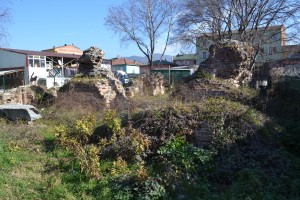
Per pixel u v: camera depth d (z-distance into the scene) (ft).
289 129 31.83
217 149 26.03
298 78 41.57
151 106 32.48
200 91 41.16
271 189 21.74
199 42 123.54
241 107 29.96
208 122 27.55
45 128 37.60
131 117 31.22
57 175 24.67
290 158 26.05
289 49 132.36
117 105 48.67
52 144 32.01
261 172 23.17
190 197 21.08
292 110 38.65
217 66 46.44
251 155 25.49
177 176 22.71
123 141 27.30
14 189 22.45
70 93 52.42
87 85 53.83
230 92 40.19
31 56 141.90
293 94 41.27
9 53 143.74
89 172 23.94
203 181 23.17
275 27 119.85
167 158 25.55
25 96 57.11
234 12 106.63
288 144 29.12
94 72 58.18
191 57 233.55
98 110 49.26
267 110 38.78
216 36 111.65
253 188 21.45
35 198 21.44
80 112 45.73
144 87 77.25
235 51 45.80
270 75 50.19
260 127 27.94
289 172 23.91
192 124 27.91
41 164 27.17
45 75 145.79
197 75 46.14
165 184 21.97
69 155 28.66
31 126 38.45
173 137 27.32
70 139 30.40
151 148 27.17
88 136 31.48
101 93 53.11
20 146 31.40
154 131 28.30
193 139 27.43
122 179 22.52
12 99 54.34
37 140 33.17
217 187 22.76
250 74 50.44
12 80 134.72
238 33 112.16
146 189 21.16
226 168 23.95
